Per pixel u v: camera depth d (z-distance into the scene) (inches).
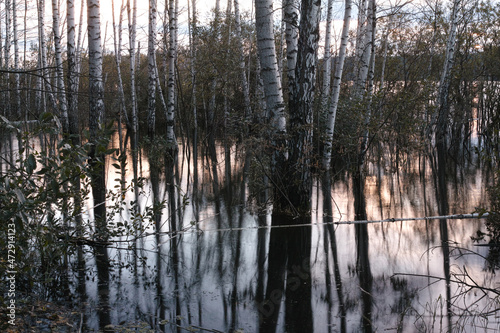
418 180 466.0
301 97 314.8
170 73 608.4
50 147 177.6
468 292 190.1
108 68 1342.3
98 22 540.7
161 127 1051.9
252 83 889.5
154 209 240.8
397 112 440.5
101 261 223.0
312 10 308.8
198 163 586.2
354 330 158.9
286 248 251.4
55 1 647.1
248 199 369.7
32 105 684.7
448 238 269.4
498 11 741.3
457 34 766.5
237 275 210.2
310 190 337.7
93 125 546.6
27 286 186.1
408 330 157.9
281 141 327.9
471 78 764.6
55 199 167.0
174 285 196.7
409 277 209.0
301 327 161.3
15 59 928.3
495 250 245.3
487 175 486.3
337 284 200.5
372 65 498.0
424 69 727.7
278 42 880.9
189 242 259.6
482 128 768.3
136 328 155.8
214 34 708.7
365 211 336.5
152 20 788.0
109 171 506.6
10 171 154.4
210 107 860.6
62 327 152.0
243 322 164.1
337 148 509.4
